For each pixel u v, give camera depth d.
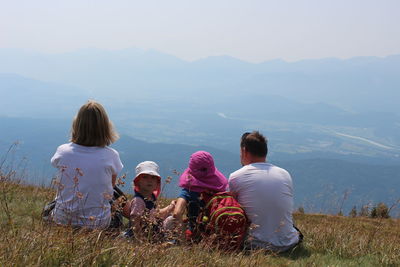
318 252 8.02
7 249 4.44
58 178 6.60
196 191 7.22
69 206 6.42
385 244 9.12
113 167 6.79
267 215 7.52
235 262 5.87
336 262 7.26
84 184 6.50
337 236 9.05
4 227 5.73
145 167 6.92
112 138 7.04
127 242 5.55
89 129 6.77
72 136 6.98
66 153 6.67
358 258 7.84
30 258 4.33
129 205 6.98
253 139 7.95
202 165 7.30
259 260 6.30
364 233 11.27
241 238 7.07
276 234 7.57
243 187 7.62
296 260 7.13
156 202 6.59
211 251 6.32
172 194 7.40
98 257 4.60
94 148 6.79
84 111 6.80
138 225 6.32
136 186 7.11
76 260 4.49
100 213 6.55
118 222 7.09
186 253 5.71
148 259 4.86
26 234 5.00
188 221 7.34
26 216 7.22
